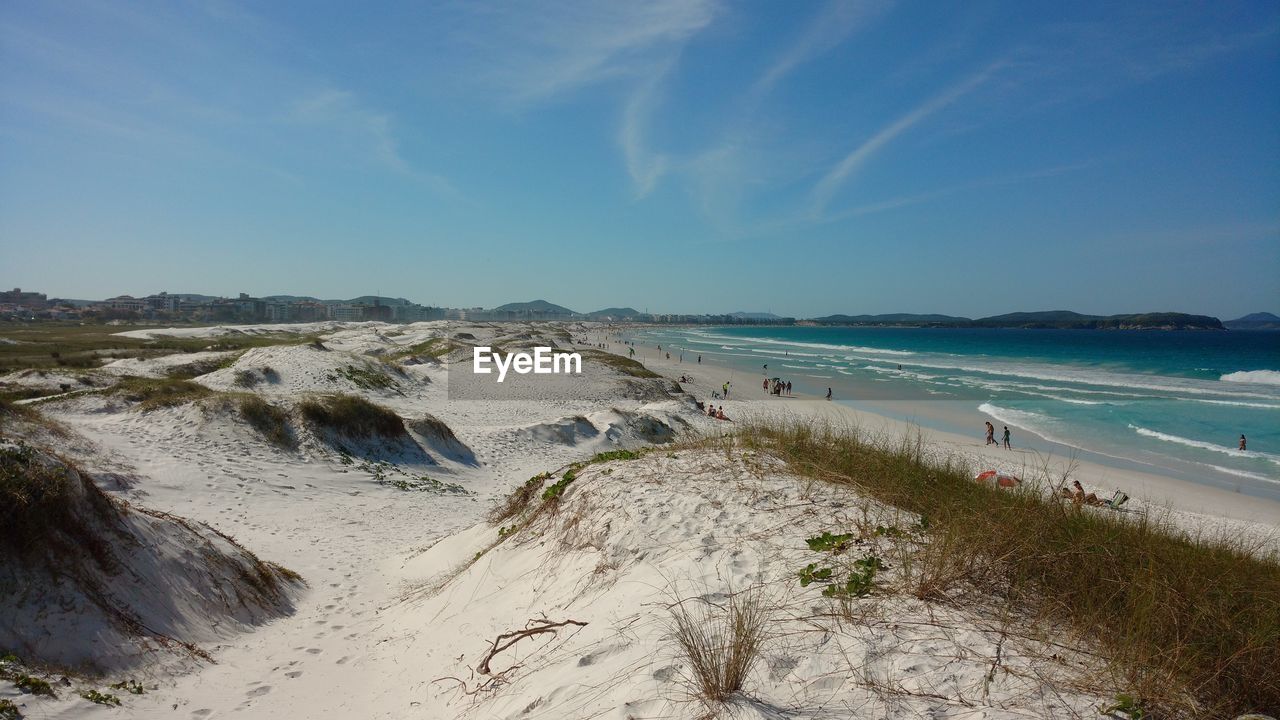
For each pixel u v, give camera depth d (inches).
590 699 140.9
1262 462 1068.5
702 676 131.9
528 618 210.4
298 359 1311.5
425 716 182.4
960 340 6220.5
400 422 821.2
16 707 166.6
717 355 3683.6
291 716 197.0
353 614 312.8
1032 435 1283.2
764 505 239.3
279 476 604.1
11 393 951.0
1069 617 155.0
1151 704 121.0
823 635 145.9
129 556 255.0
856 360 3376.0
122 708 187.9
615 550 219.6
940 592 162.9
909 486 260.4
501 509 386.3
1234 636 141.4
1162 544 196.2
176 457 562.3
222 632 265.7
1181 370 2775.6
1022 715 114.8
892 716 117.0
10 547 212.7
